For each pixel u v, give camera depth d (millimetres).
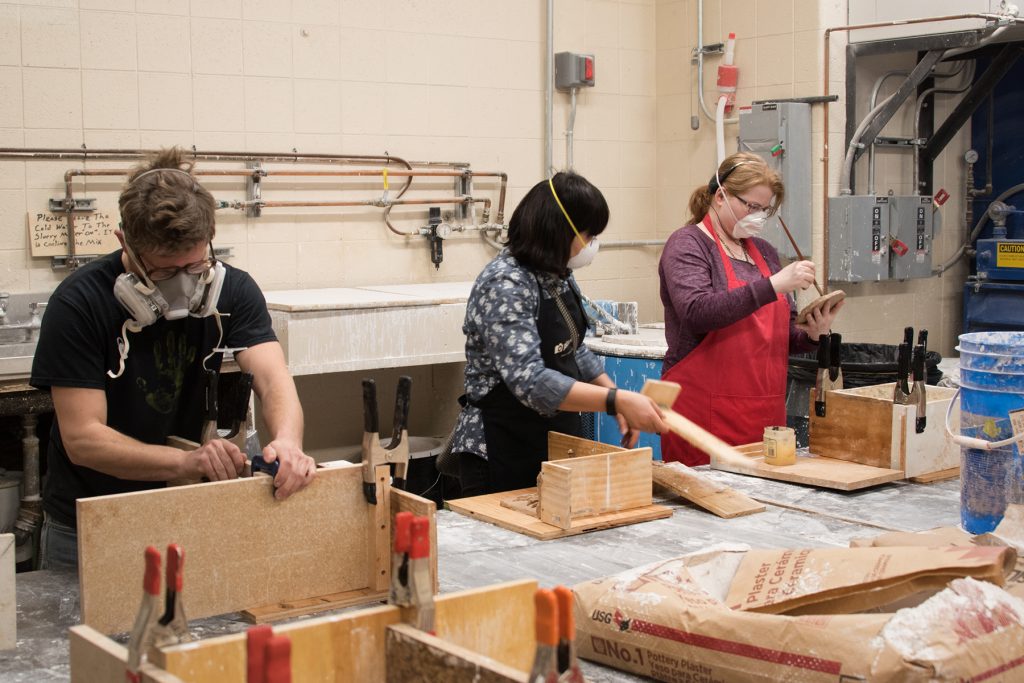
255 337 1884
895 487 2221
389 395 4418
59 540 1805
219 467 1569
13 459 3572
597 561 1715
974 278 4660
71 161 3656
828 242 4363
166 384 1788
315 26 4113
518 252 2158
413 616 1090
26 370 3049
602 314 4184
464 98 4531
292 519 1510
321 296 3756
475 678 975
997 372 1746
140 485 1799
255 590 1487
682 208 5059
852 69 4352
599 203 2137
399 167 4348
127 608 1401
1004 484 1749
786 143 4277
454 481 3352
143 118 3783
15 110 3553
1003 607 1150
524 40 4684
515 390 2062
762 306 2484
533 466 2291
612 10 4938
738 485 2246
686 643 1225
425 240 4465
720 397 2627
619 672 1311
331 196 4203
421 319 3717
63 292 1660
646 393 1781
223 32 3914
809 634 1131
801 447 2805
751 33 4613
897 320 4758
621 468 1974
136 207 1540
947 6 4012
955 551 1277
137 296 1629
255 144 4020
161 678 916
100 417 1661
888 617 1121
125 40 3725
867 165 4465
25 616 1491
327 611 1505
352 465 1605
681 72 4984
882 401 2271
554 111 4797
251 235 4027
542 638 808
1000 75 4375
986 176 4832
